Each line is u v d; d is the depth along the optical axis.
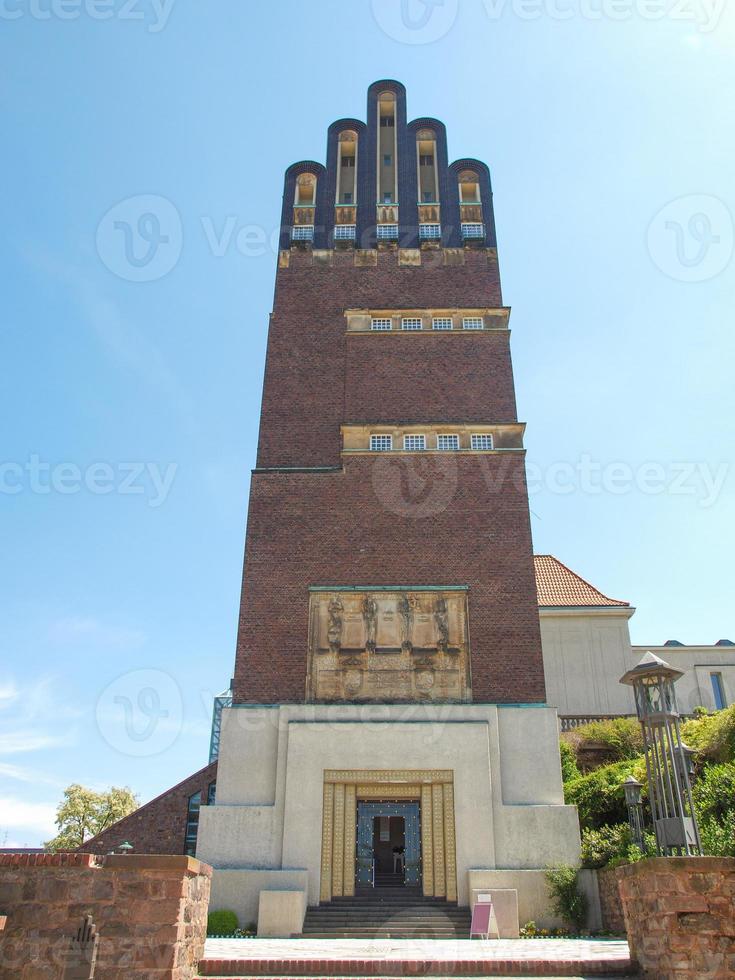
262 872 25.48
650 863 12.10
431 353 36.62
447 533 31.98
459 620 30.31
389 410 35.38
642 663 15.28
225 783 27.52
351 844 26.61
